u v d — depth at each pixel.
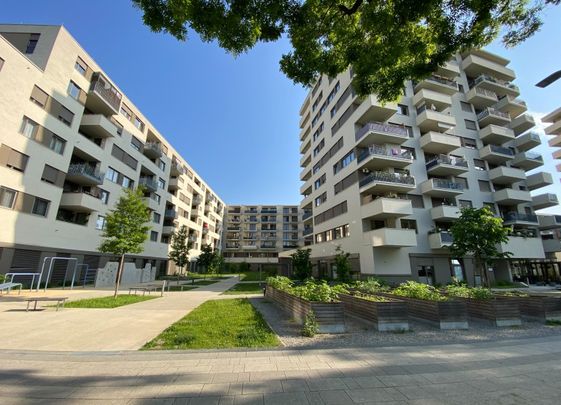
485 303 8.72
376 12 6.39
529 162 31.33
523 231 28.47
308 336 6.88
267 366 4.69
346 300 9.85
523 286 24.95
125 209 15.66
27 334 6.63
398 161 23.33
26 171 18.30
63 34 21.30
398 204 21.72
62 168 21.09
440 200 25.92
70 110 21.97
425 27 6.86
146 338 6.47
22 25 20.81
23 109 18.17
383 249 22.34
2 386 3.80
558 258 30.67
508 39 6.89
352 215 25.11
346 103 27.78
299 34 7.02
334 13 6.68
